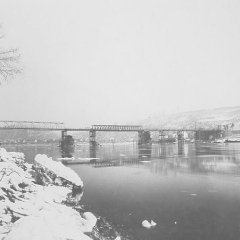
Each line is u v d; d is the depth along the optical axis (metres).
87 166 49.44
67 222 13.22
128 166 47.72
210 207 20.44
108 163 53.72
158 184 29.72
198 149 89.50
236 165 45.28
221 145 114.44
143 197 23.84
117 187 28.56
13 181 20.86
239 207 20.30
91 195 24.89
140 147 111.50
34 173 29.58
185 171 39.53
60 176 27.75
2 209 15.27
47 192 22.27
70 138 113.44
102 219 17.95
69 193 24.80
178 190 26.39
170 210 19.89
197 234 15.35
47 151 91.81
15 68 24.34
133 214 19.05
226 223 16.98
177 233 15.54
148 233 15.54
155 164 49.72
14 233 10.72
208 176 34.62
